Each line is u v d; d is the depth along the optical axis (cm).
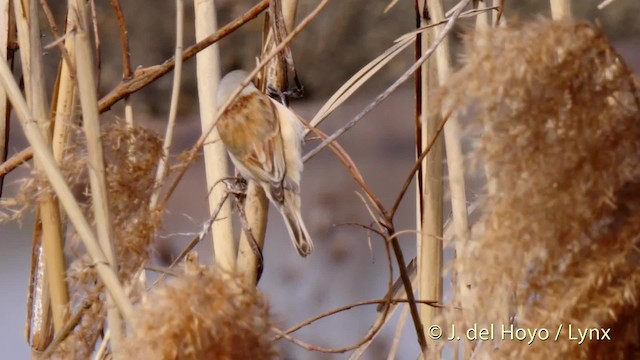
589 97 276
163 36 1720
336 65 1836
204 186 1118
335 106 441
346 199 1088
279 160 530
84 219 327
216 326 261
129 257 364
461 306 334
